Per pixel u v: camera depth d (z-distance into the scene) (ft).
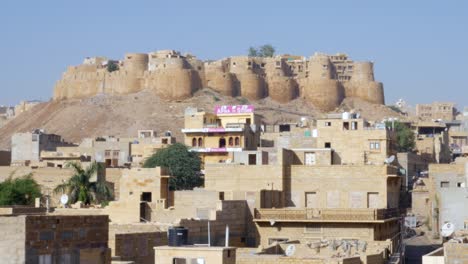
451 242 216.95
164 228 239.50
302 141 492.13
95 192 366.84
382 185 297.12
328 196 302.04
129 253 212.64
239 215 278.87
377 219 274.57
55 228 161.27
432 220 364.79
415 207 418.31
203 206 278.26
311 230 279.08
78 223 165.68
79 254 165.27
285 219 279.08
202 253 179.52
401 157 551.59
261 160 398.83
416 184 477.77
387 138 469.16
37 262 157.89
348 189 300.40
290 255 223.30
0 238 156.56
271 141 647.97
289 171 305.94
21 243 155.74
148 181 295.28
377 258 234.79
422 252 323.98
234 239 274.98
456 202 333.21
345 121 483.92
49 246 160.04
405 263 307.37
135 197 286.46
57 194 364.79
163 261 181.16
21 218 156.04
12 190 360.69
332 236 277.64
